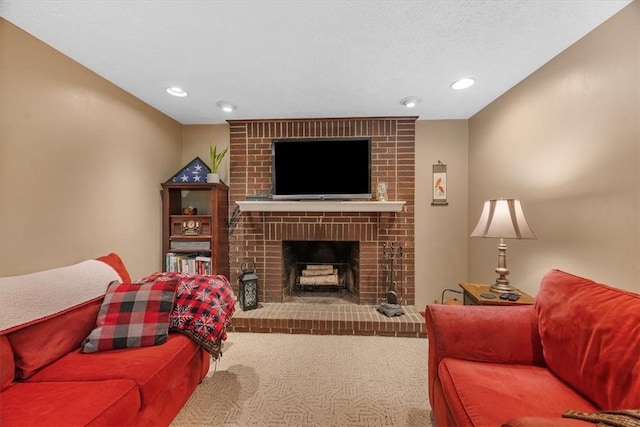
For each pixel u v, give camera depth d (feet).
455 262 9.97
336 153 9.43
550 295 4.35
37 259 5.27
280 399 5.57
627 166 4.49
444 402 4.05
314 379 6.23
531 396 3.45
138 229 8.13
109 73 6.63
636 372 2.82
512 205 5.98
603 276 4.89
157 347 4.82
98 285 5.38
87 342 4.70
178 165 10.26
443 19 4.80
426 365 6.82
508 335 4.41
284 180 9.57
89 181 6.42
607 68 4.80
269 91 7.66
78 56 5.89
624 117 4.53
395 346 7.76
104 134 6.87
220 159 9.86
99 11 4.56
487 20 4.83
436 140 9.95
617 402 2.91
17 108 4.94
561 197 5.82
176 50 5.71
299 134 9.91
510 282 7.59
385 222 9.76
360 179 9.38
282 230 9.99
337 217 9.85
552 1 4.40
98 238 6.68
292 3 4.41
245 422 4.98
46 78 5.43
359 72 6.63
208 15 4.67
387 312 8.76
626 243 4.51
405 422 4.97
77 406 3.38
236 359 7.06
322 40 5.38
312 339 8.16
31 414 3.23
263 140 10.01
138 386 3.95
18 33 4.92
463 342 4.46
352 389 5.89
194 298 5.67
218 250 9.26
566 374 3.67
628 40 4.45
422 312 9.71
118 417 3.49
